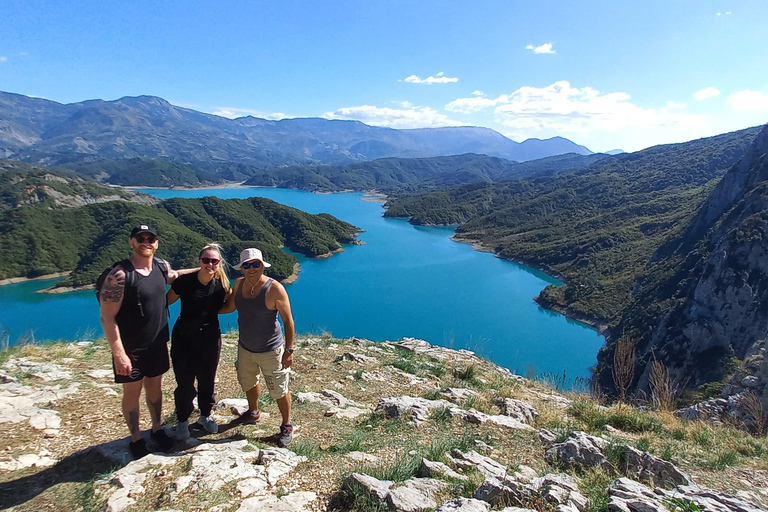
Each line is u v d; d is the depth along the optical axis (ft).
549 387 34.88
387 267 352.28
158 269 15.75
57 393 19.76
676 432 22.48
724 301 141.38
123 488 12.69
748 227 149.69
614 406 25.62
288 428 16.70
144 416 18.65
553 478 14.64
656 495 13.98
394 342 45.44
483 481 14.12
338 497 12.87
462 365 36.40
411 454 16.55
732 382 41.09
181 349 16.34
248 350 16.80
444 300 265.34
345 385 27.66
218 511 11.83
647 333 174.60
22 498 12.46
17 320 211.82
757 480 17.31
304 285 291.38
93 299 245.65
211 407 17.60
